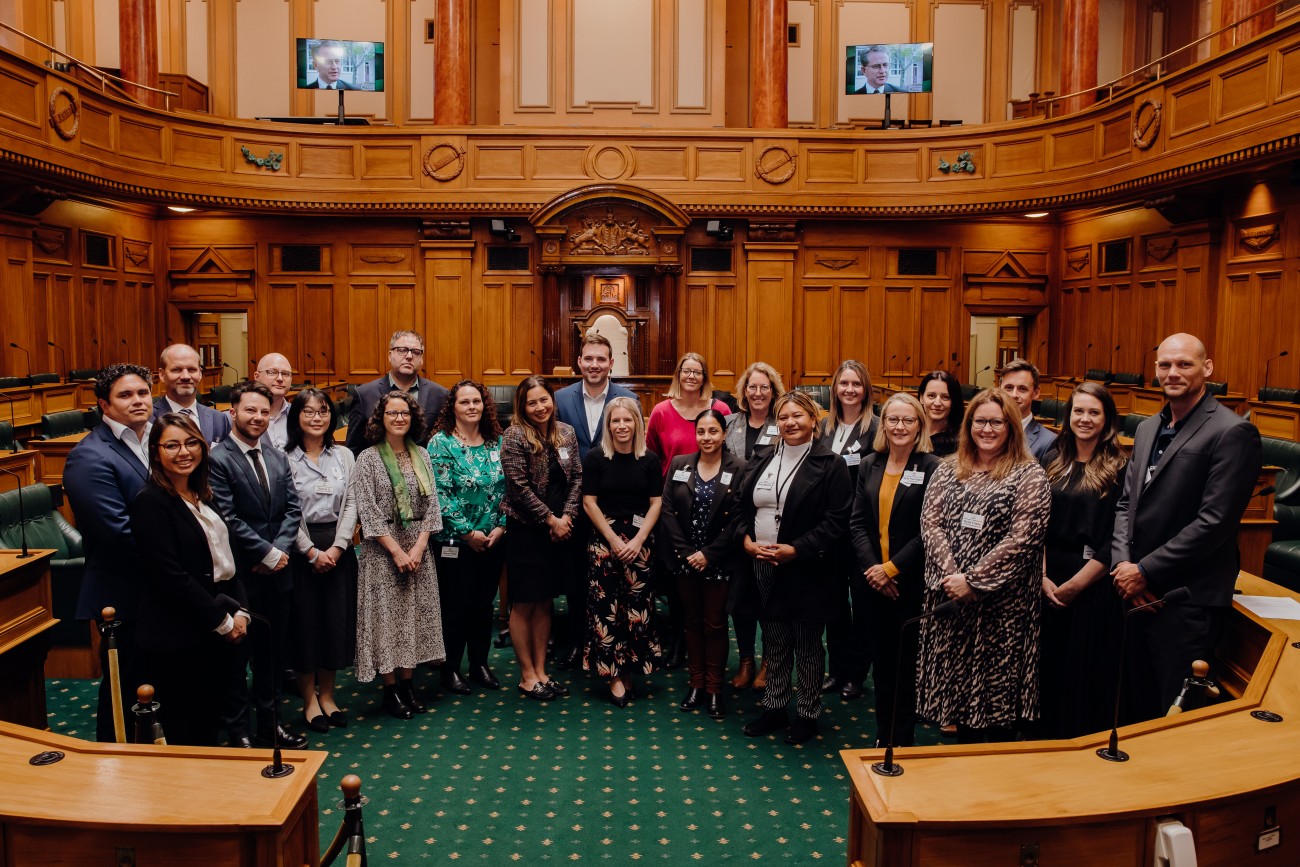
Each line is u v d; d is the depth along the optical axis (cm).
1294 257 963
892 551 399
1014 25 1510
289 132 1215
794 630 443
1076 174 1121
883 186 1233
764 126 1266
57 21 1433
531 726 454
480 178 1236
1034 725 386
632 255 1252
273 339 1339
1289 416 862
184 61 1462
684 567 468
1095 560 365
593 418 553
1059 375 1391
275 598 424
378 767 408
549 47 1379
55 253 1155
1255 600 371
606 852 340
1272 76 820
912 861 222
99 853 226
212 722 368
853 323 1345
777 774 404
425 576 469
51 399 1023
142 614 347
